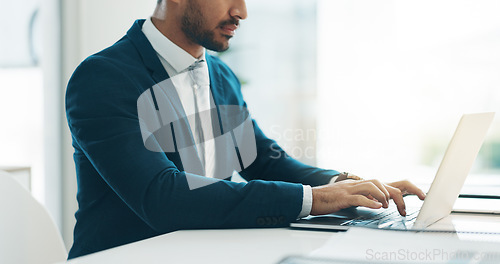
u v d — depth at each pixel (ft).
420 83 8.71
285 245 2.55
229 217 3.03
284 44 9.12
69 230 9.04
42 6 8.84
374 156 8.91
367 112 8.89
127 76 3.78
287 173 4.66
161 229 3.14
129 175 3.25
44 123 8.89
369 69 8.85
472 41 8.43
